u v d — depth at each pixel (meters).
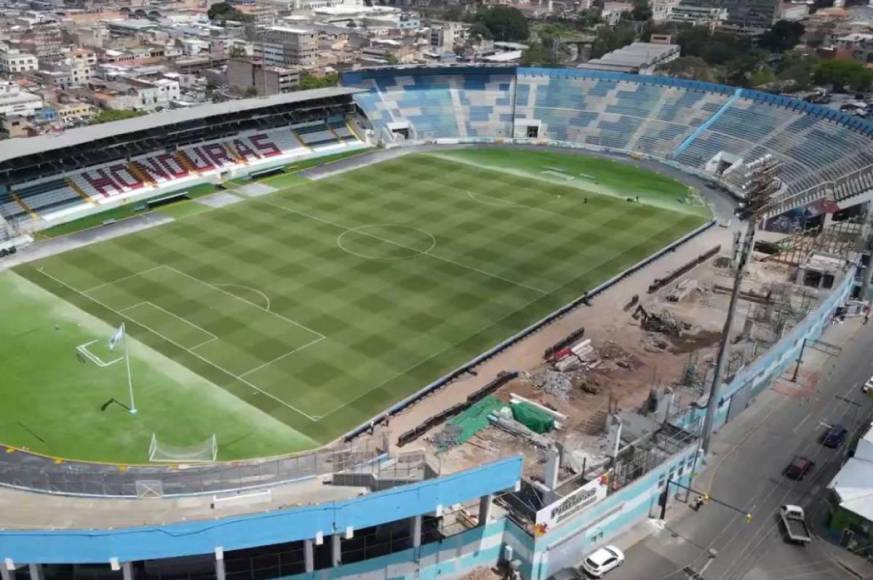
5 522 58.44
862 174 130.62
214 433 72.12
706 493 68.00
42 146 122.94
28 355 84.12
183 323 91.62
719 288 103.69
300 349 86.69
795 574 59.72
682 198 139.62
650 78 179.38
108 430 72.12
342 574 56.25
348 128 167.25
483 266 108.81
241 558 56.97
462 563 59.72
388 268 107.19
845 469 66.00
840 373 86.62
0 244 111.31
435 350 87.38
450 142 170.62
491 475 56.25
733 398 77.06
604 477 60.72
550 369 84.25
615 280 106.06
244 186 138.88
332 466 65.56
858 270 105.12
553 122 176.75
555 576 58.97
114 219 123.06
